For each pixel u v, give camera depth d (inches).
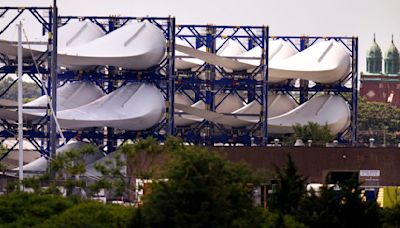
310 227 5812.0
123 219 5940.0
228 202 5393.7
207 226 5280.5
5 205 6574.8
